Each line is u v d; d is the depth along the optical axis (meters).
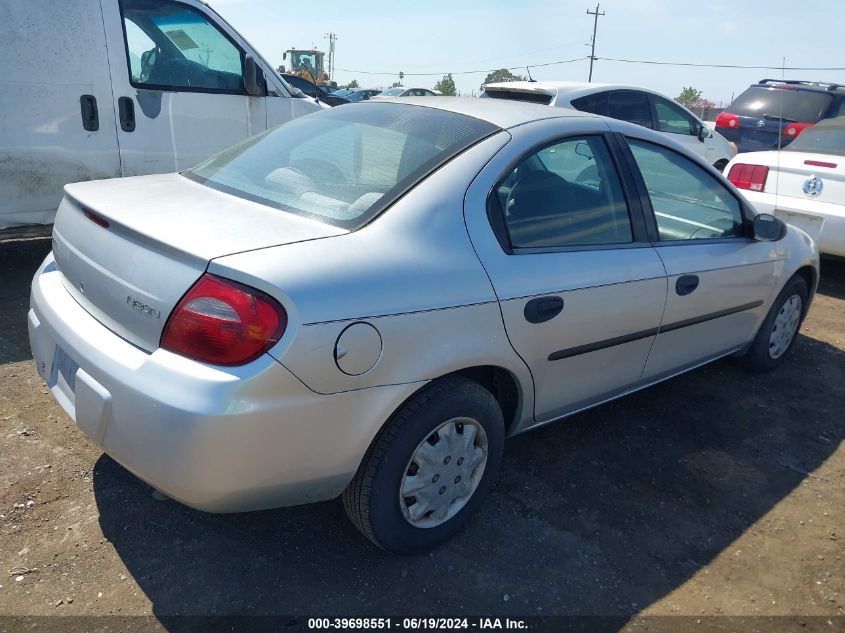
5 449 2.87
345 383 2.01
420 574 2.38
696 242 3.28
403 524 2.33
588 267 2.68
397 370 2.11
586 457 3.19
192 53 5.38
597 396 3.00
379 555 2.45
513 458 3.12
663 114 8.30
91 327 2.20
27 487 2.65
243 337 1.87
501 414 2.53
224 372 1.87
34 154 4.79
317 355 1.93
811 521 2.86
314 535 2.53
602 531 2.68
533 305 2.46
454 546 2.53
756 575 2.52
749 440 3.47
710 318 3.42
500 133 2.61
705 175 3.42
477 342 2.30
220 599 2.21
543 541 2.59
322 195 2.39
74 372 2.20
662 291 2.99
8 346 3.86
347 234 2.16
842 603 2.41
